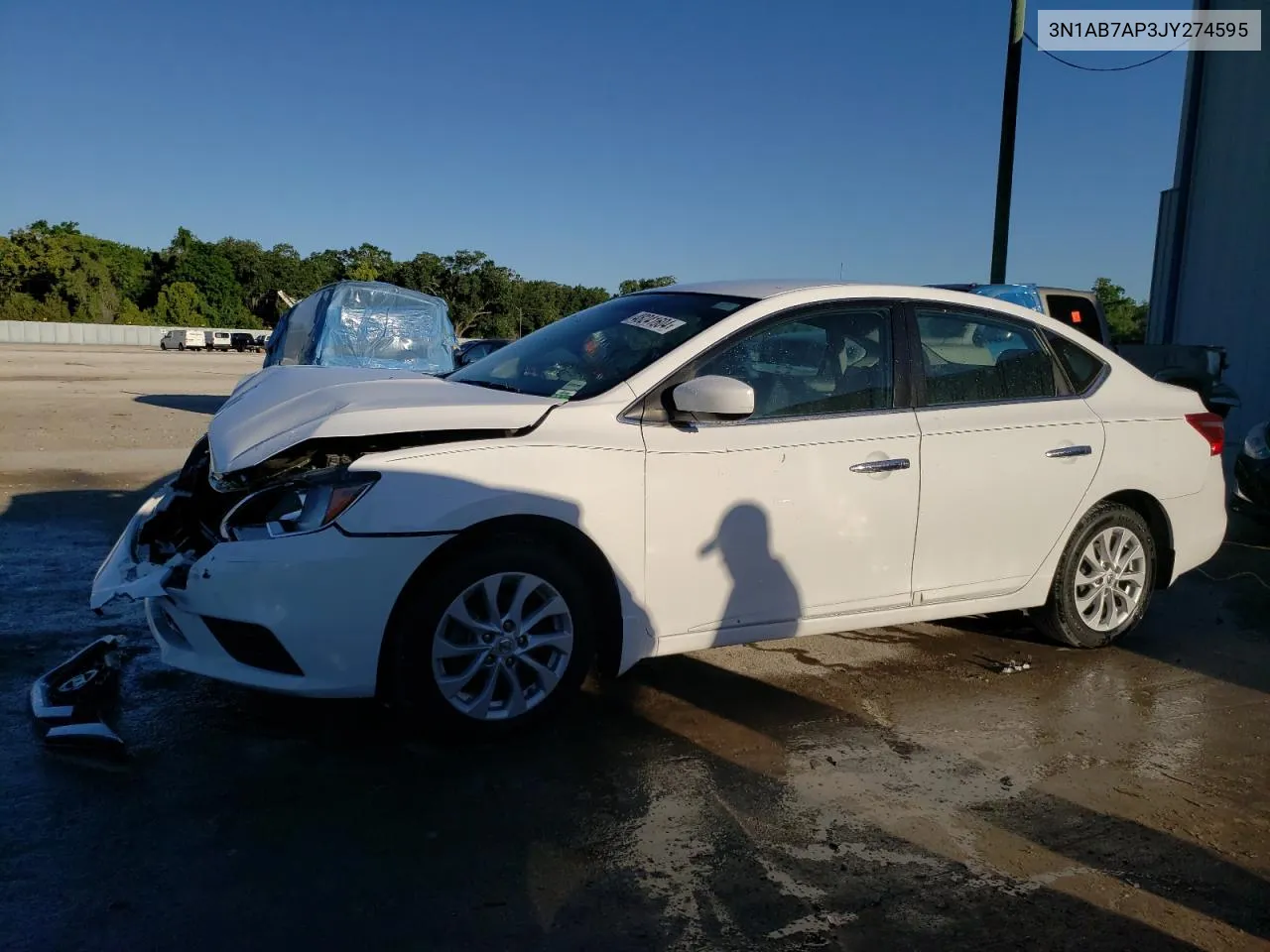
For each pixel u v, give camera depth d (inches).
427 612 129.6
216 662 130.7
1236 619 219.1
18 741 132.9
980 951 98.7
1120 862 116.3
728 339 153.0
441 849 112.0
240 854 109.0
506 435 137.1
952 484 166.7
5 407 628.1
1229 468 435.2
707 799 126.6
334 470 128.8
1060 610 185.8
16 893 99.7
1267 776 140.3
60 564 224.4
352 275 3609.7
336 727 142.0
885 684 170.4
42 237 3326.8
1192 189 604.4
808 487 153.6
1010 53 572.7
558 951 95.3
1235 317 571.8
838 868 112.2
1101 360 192.4
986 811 126.9
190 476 159.6
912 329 169.5
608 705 155.4
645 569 143.2
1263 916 106.7
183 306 3570.4
